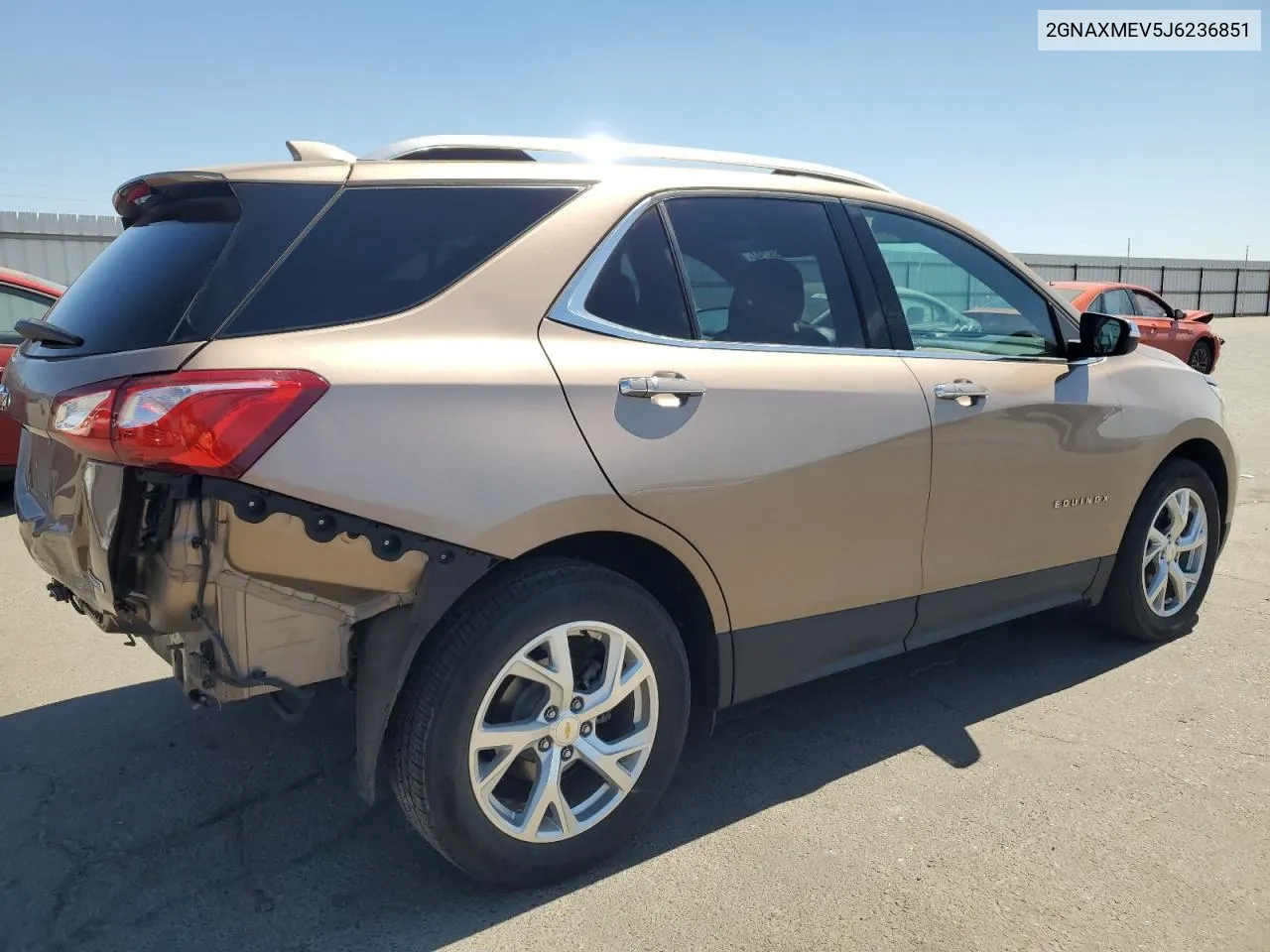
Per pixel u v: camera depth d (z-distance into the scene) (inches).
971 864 104.0
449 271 95.6
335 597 87.4
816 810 115.1
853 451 115.3
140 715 141.6
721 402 105.5
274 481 81.6
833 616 119.6
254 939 92.8
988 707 143.3
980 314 138.4
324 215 92.4
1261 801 116.2
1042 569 143.5
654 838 109.6
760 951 90.5
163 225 98.7
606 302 102.5
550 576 95.9
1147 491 158.7
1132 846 107.0
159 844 109.0
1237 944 91.2
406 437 86.7
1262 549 227.9
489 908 97.3
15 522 255.3
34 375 96.0
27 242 620.1
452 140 104.2
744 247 115.3
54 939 92.7
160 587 83.0
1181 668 156.8
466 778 92.5
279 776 124.3
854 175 135.0
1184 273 1560.0
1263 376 617.9
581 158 109.3
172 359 82.3
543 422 93.4
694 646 113.2
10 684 152.4
